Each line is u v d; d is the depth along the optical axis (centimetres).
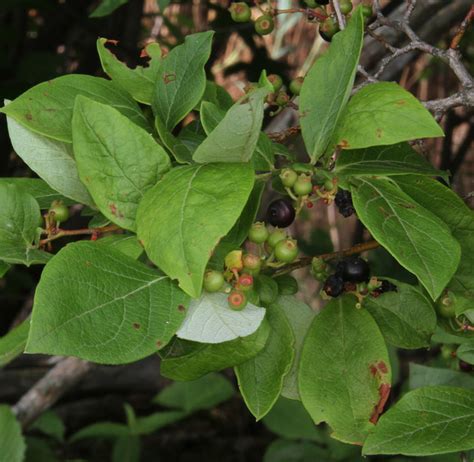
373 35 51
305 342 45
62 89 44
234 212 38
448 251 40
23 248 43
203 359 42
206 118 41
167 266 38
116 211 41
